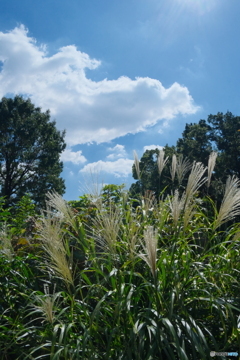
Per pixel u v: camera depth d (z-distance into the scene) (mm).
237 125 35531
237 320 3393
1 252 4164
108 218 3518
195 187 3891
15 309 4078
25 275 4125
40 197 33594
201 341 2936
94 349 3170
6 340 3551
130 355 2947
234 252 4012
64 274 3297
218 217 3791
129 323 3258
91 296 3576
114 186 4953
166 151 31562
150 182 15797
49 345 3174
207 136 36031
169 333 3059
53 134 36906
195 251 4164
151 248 3090
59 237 3543
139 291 3375
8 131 34156
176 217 3723
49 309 3082
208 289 3584
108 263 3732
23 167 35562
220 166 31172
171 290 3389
